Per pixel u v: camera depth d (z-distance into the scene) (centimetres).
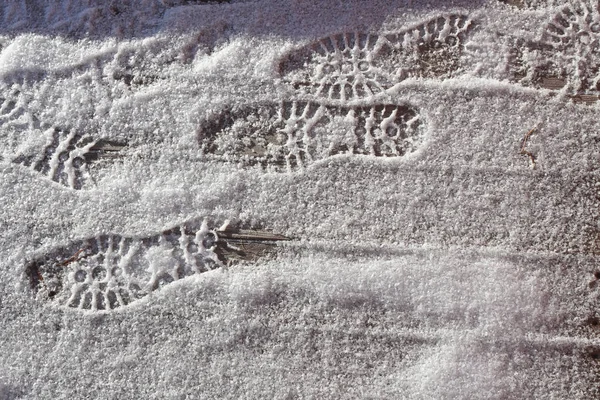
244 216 143
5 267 143
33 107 145
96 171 144
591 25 145
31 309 142
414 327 141
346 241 143
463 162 143
